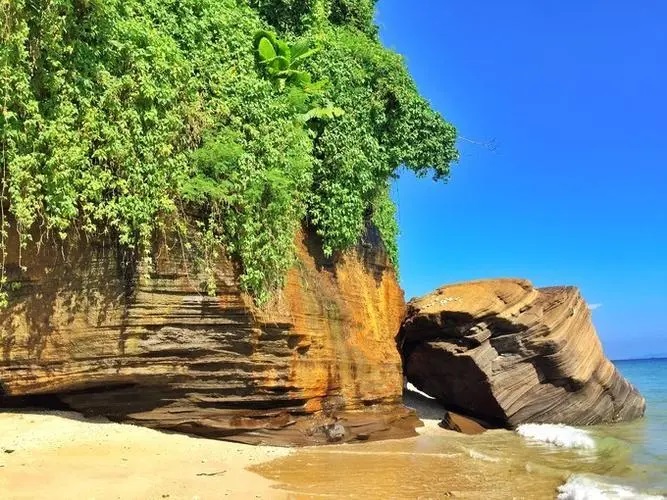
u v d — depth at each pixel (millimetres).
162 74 11375
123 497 8250
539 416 18969
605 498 10094
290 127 13609
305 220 15016
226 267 11891
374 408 15852
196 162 11703
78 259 10500
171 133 11328
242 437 12289
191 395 11742
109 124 10633
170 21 12242
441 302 19141
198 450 11141
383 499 9547
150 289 11016
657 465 13398
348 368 15016
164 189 11156
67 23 10242
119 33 10992
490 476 11617
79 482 8578
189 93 11898
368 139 16203
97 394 11195
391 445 14273
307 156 14039
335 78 15953
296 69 15000
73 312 10508
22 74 9602
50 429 10500
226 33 13258
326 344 14250
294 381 12977
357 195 15641
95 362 10711
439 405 20547
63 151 9969
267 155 12891
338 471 11055
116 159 10641
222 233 11977
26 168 9648
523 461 13352
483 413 18766
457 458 13055
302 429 13297
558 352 18562
